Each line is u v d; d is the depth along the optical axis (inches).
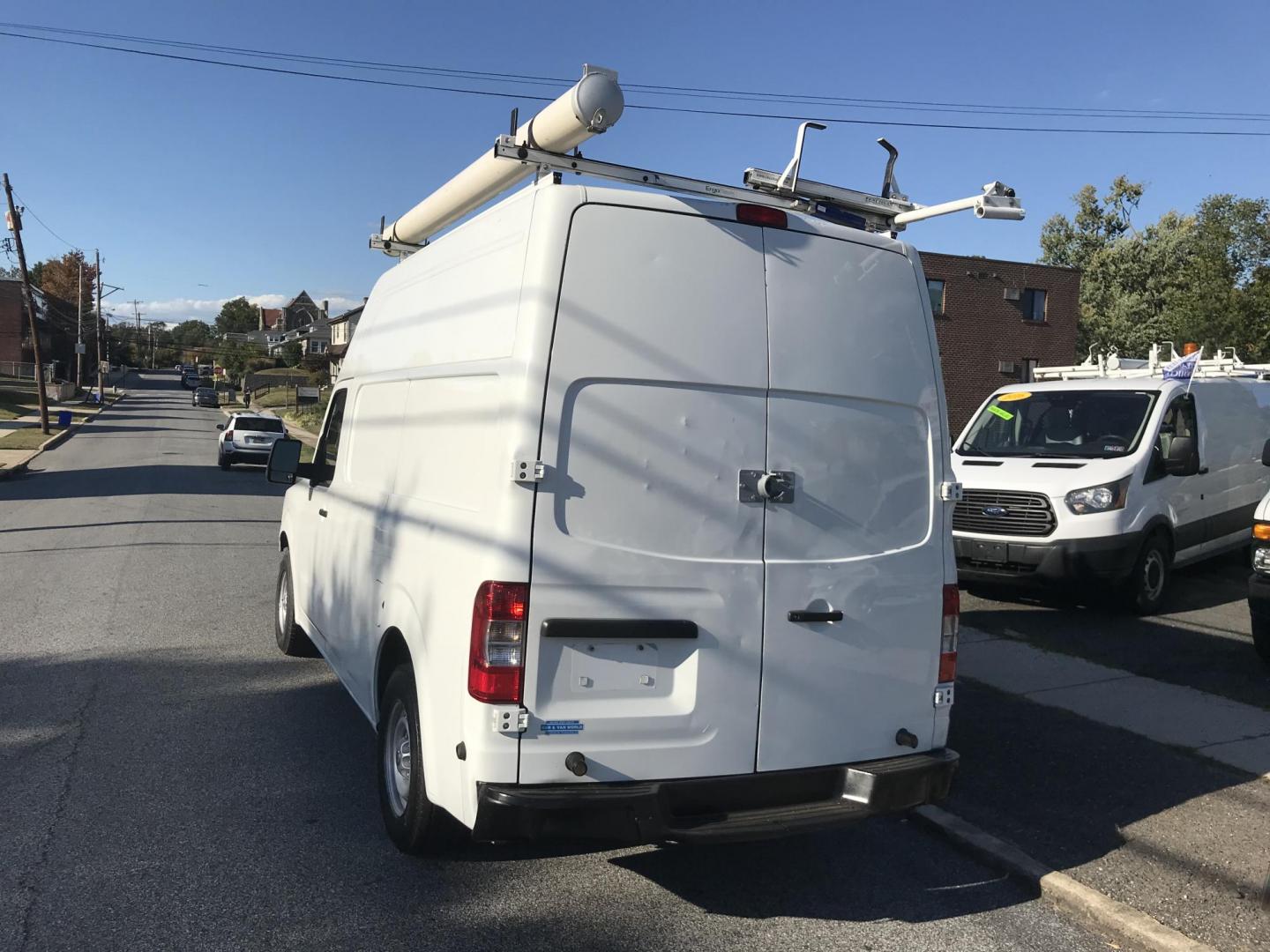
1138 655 296.8
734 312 144.0
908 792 151.7
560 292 134.6
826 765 150.6
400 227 229.6
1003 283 1349.7
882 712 155.6
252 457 1047.0
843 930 149.0
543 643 133.0
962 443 400.2
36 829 172.2
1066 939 148.7
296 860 163.3
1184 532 364.2
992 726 236.2
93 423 1882.4
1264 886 151.0
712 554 141.5
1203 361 454.0
